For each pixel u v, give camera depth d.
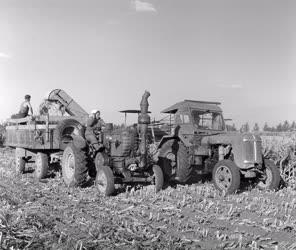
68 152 10.98
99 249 5.39
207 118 12.26
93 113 10.95
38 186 10.91
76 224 6.64
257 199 9.35
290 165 12.52
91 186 10.93
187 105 12.10
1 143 25.14
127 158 10.04
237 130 13.61
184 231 6.55
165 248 5.56
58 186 10.94
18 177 12.78
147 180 10.09
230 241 6.02
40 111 14.99
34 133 12.17
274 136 13.97
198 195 10.02
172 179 11.82
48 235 5.78
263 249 5.75
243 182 12.02
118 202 8.87
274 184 10.76
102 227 6.34
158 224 6.98
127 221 7.02
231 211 7.92
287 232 6.68
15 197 8.73
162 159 11.80
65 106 15.02
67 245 5.38
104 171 9.64
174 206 8.38
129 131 10.09
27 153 13.45
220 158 11.16
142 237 6.01
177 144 11.93
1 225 6.03
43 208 7.86
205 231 6.44
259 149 10.61
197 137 11.77
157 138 13.09
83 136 11.33
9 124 15.27
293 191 10.97
